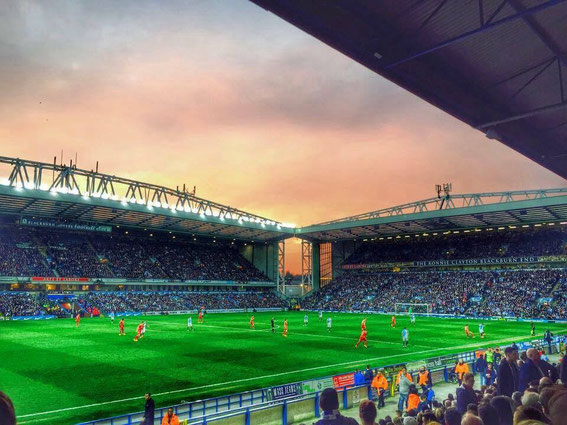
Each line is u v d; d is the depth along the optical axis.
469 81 13.81
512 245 88.44
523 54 12.79
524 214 77.75
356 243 113.69
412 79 12.73
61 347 36.50
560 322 65.31
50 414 18.52
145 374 26.17
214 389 22.78
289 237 106.94
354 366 29.09
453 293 85.12
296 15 10.48
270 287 110.50
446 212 80.44
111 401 20.44
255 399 18.69
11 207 71.25
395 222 87.38
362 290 101.06
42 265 76.56
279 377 25.69
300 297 110.31
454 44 12.17
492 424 4.93
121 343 39.19
